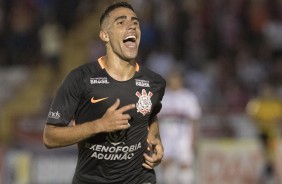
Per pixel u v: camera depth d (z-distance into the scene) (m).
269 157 22.70
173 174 20.66
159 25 29.34
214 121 22.84
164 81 9.81
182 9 29.97
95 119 9.41
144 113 9.51
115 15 9.52
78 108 9.47
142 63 28.55
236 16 30.33
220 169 22.39
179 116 20.38
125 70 9.53
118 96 9.40
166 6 29.77
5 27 29.56
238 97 26.98
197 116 20.48
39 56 29.38
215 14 30.19
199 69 28.28
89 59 28.52
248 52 29.39
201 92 26.98
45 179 21.58
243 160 22.64
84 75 9.40
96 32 30.33
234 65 28.59
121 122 8.79
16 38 29.34
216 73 27.81
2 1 29.75
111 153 9.47
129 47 9.49
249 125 22.98
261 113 22.86
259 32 30.05
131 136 9.48
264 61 29.08
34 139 21.77
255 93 27.55
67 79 9.40
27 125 21.86
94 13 31.58
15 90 28.48
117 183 9.70
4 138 22.69
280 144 23.03
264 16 30.36
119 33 9.44
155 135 10.09
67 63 29.09
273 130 22.91
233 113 23.05
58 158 21.66
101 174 9.63
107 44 9.60
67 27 30.30
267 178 22.69
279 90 27.16
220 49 29.47
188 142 20.42
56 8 30.06
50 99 26.66
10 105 27.52
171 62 28.12
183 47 29.23
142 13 29.20
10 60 29.39
